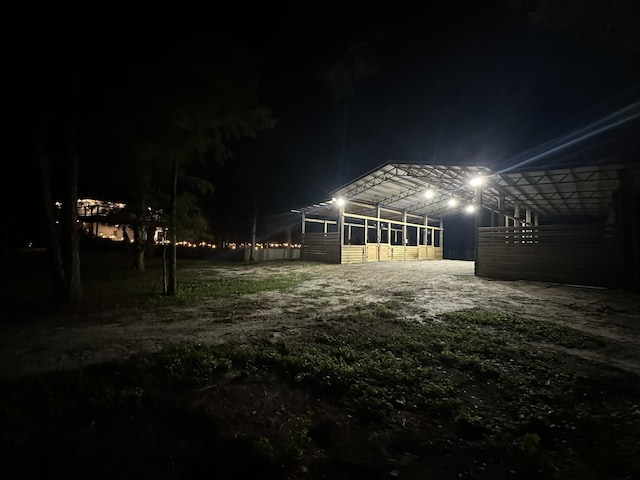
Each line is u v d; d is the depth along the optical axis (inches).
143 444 111.7
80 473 97.6
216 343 207.8
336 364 173.9
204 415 127.8
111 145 350.6
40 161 324.5
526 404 140.1
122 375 159.6
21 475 95.3
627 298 360.5
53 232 336.2
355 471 103.3
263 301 345.7
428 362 183.5
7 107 305.1
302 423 123.0
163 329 240.2
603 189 556.4
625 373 171.0
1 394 139.4
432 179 714.8
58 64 287.7
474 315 276.7
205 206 1029.2
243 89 336.5
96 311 294.8
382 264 860.0
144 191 424.8
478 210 550.0
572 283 455.5
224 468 100.7
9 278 509.4
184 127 322.3
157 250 1035.9
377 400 139.3
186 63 292.7
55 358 182.9
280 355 184.7
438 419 131.1
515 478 100.5
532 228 495.2
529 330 236.2
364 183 792.3
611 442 114.8
